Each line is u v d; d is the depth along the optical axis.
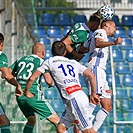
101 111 24.81
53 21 65.00
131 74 49.62
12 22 48.53
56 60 22.77
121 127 35.19
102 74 24.58
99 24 25.81
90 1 77.06
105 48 24.83
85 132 22.61
